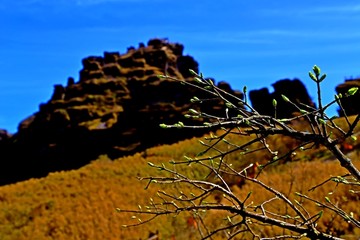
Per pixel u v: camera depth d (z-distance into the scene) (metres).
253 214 2.62
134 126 53.12
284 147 18.55
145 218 16.47
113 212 19.17
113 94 68.19
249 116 2.30
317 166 15.05
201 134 46.91
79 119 60.25
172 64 76.06
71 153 55.94
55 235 18.70
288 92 46.03
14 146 61.03
